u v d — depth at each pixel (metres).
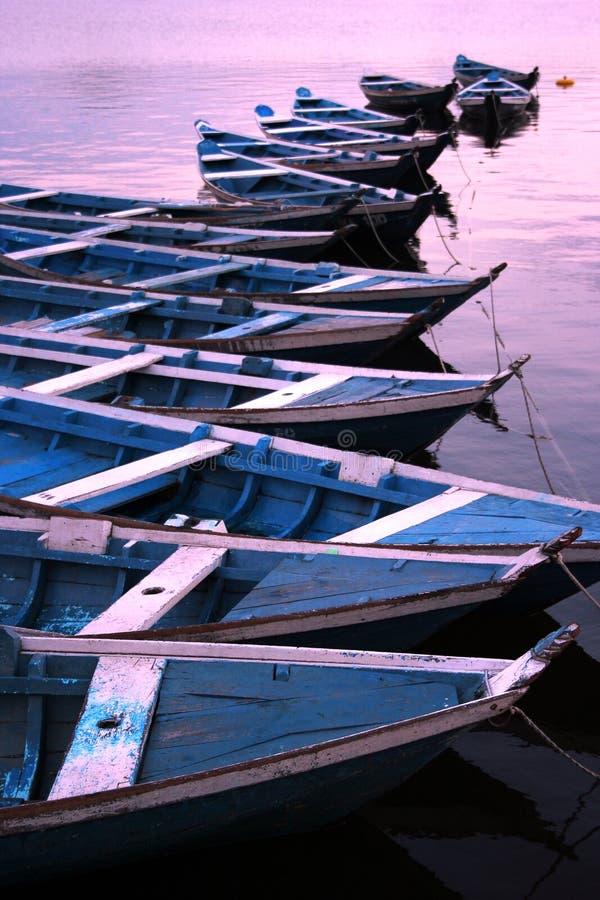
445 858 12.29
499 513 16.03
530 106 79.94
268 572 14.70
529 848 12.41
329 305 27.97
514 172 57.00
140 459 19.55
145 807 10.25
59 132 68.38
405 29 160.25
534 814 12.98
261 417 20.11
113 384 23.58
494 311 33.94
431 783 13.59
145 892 11.95
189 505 19.16
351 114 63.50
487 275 27.95
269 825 11.60
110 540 15.42
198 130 53.59
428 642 16.59
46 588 15.48
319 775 10.90
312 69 102.75
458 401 19.98
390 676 11.91
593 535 15.16
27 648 12.34
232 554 15.20
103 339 24.66
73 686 11.95
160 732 11.23
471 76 83.06
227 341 24.14
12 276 32.12
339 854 12.36
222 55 119.88
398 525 15.96
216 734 11.22
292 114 63.25
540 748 14.30
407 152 52.84
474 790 13.45
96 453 20.11
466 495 16.70
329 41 138.75
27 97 84.50
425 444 21.30
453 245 42.59
